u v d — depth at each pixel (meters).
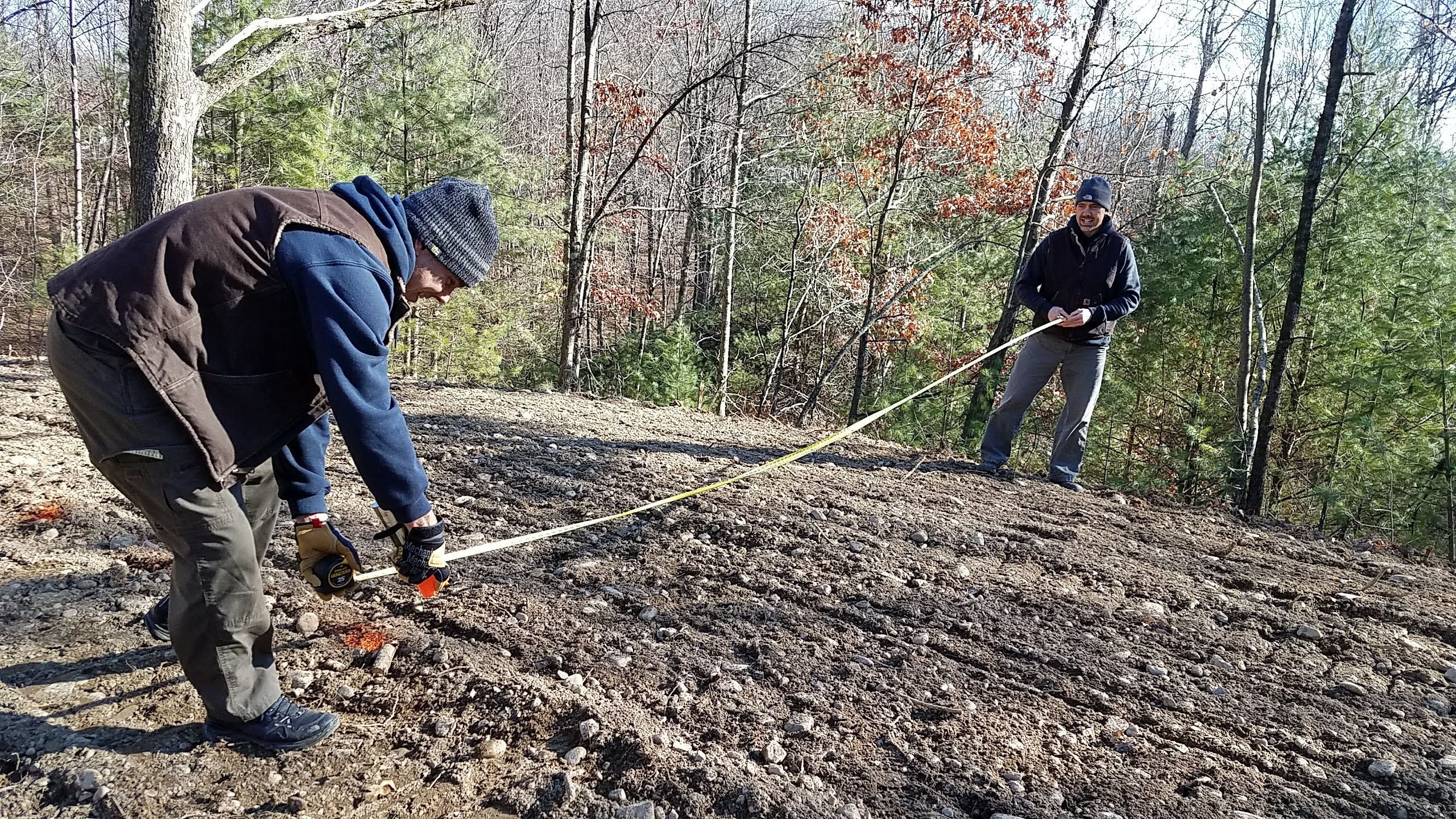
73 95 19.83
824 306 18.67
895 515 5.06
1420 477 10.47
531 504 4.88
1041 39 13.33
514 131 26.41
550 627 3.33
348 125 16.81
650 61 19.67
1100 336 6.16
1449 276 10.99
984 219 17.42
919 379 18.33
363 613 3.35
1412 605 4.11
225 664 2.37
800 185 18.69
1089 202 5.86
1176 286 13.24
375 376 2.09
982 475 6.47
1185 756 2.77
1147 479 11.91
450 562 3.92
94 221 23.44
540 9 29.75
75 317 2.00
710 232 21.72
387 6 5.98
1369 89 11.74
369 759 2.49
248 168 16.45
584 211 14.83
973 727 2.84
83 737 2.48
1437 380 10.04
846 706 2.93
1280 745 2.87
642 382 13.37
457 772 2.44
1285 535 5.41
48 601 3.27
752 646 3.30
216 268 2.04
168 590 3.43
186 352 2.07
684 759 2.53
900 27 13.98
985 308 18.30
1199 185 13.95
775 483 5.60
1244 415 9.02
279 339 2.18
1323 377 12.41
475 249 2.33
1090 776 2.62
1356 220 11.77
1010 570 4.32
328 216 2.14
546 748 2.58
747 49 13.09
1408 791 2.64
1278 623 3.85
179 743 2.49
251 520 2.63
